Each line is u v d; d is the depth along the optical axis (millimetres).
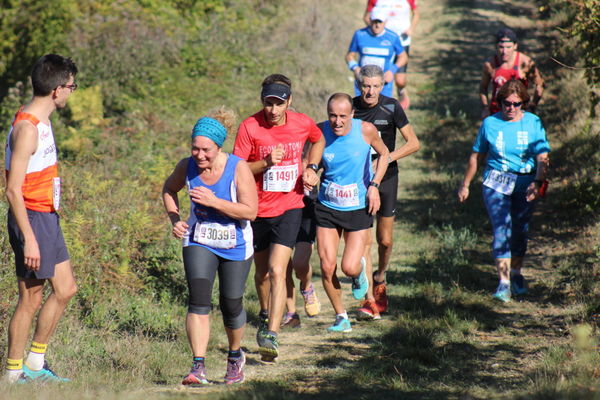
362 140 21953
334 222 22562
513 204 26578
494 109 33781
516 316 24391
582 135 42156
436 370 19484
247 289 27875
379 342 22219
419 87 59469
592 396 14969
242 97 51406
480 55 66500
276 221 20797
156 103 47812
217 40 60469
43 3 53312
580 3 29719
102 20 53344
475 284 27984
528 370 18891
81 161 36156
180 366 20375
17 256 17016
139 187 31547
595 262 27688
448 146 47219
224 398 15914
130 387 17844
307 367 20234
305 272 23625
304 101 51719
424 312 24953
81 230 25484
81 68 48781
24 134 16344
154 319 23328
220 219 17672
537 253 31141
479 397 16672
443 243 32531
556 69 56750
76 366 19266
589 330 20625
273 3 71750
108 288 24672
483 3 83312
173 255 27266
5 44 52281
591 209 33781
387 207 24609
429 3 84812
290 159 20719
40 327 17688
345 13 75625
